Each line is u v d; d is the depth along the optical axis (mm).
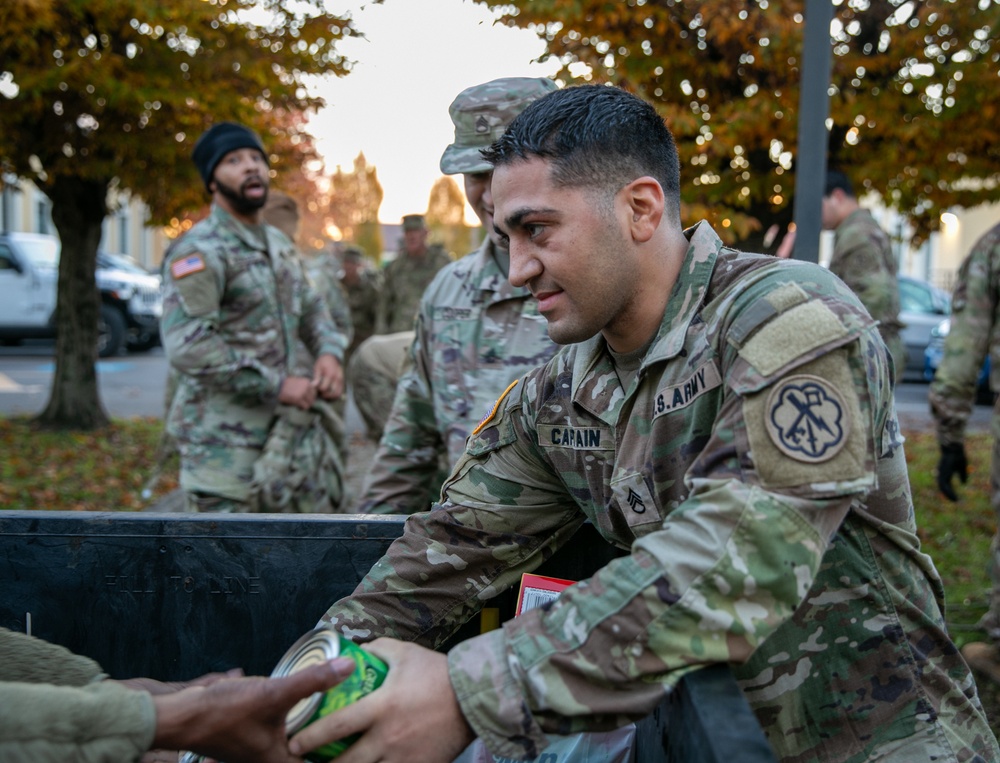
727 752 936
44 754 1028
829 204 4820
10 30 6148
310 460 3576
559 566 1756
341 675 1109
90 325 8500
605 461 1454
